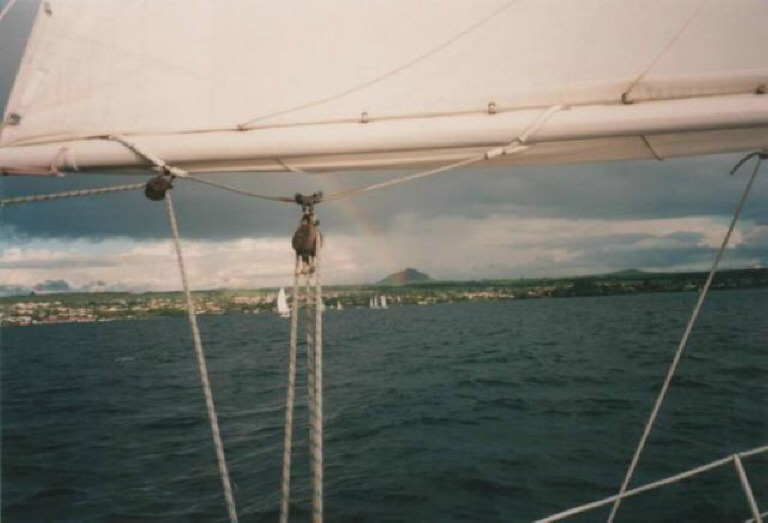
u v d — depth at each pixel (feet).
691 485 34.94
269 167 8.94
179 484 40.86
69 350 214.90
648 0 8.43
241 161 8.70
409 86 8.59
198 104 8.58
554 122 8.05
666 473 38.17
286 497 8.84
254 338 250.57
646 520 30.25
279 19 8.71
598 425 54.19
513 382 85.66
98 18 8.65
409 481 38.91
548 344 151.43
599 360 108.68
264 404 76.69
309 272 9.11
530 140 8.21
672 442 46.34
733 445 44.73
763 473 36.35
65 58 8.58
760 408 59.11
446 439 50.83
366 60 8.66
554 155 9.48
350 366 117.08
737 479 35.53
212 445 53.06
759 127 7.96
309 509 34.88
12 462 49.08
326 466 43.96
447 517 32.68
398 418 61.41
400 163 9.04
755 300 419.95
